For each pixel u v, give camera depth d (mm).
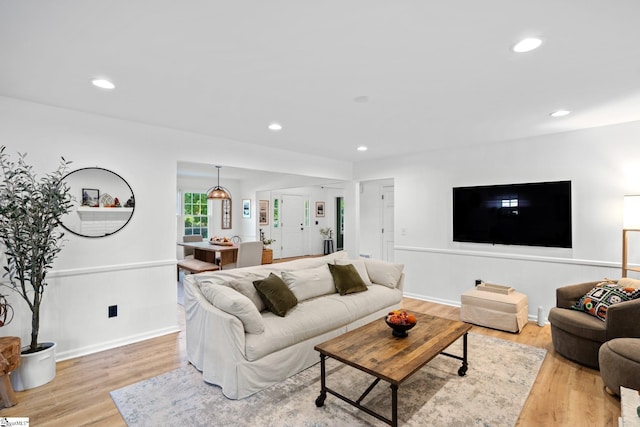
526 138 4148
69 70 2213
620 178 3529
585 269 3736
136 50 1942
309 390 2482
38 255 2588
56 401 2346
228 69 2203
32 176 2824
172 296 3701
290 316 2902
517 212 4195
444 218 4902
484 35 1777
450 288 4832
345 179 5992
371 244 6863
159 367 2857
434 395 2416
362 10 1549
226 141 4234
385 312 3840
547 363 2936
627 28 1697
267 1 1476
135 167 3451
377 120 3400
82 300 3117
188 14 1579
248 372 2383
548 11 1556
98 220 3211
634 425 1515
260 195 8906
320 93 2637
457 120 3387
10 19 1604
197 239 7488
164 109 3037
